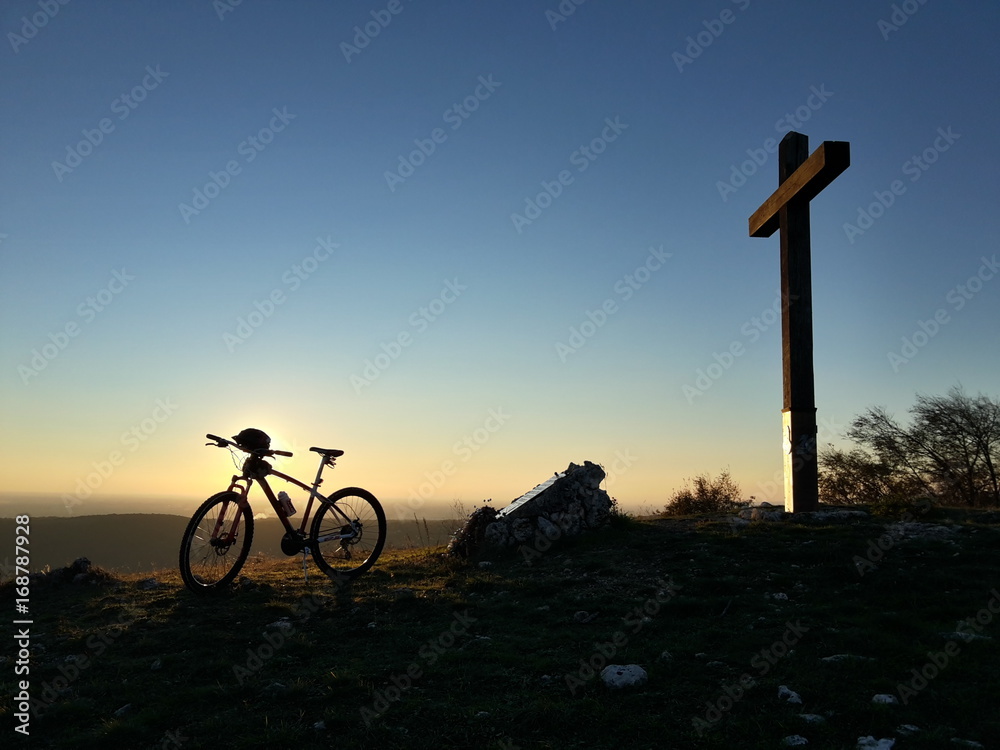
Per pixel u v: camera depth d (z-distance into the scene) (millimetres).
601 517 11047
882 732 4219
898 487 20000
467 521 10945
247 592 8516
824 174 11188
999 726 4195
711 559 8945
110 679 5863
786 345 12172
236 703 5270
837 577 7883
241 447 8828
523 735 4484
